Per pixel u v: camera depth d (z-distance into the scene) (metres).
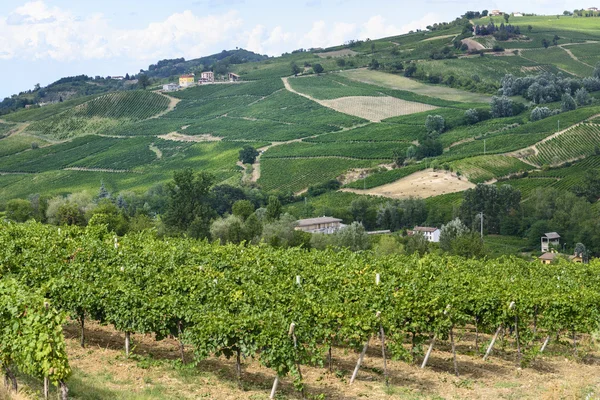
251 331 20.84
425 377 23.64
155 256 33.62
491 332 27.83
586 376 24.47
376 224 118.44
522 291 27.34
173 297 23.66
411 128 181.38
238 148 179.00
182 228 94.56
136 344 25.62
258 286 28.06
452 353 26.58
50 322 18.03
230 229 82.62
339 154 161.25
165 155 184.00
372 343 28.34
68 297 23.94
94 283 25.47
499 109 192.00
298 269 33.66
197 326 21.52
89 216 95.50
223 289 26.69
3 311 18.44
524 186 129.12
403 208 117.50
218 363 24.00
